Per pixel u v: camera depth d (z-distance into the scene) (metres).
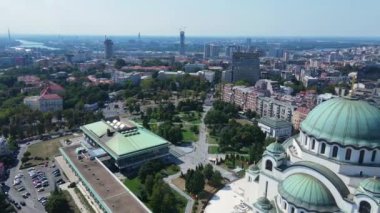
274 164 139.62
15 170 198.62
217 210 153.25
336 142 120.81
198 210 153.00
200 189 164.75
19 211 152.75
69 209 153.38
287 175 132.50
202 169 188.50
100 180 169.12
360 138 119.31
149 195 166.62
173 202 152.88
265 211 127.31
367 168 118.00
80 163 192.38
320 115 130.38
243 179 186.88
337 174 120.44
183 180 186.62
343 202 113.19
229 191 172.38
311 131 130.25
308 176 120.94
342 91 194.75
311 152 130.12
